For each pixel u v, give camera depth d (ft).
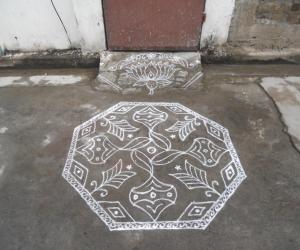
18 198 7.44
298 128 9.22
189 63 11.70
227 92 10.78
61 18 11.53
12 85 11.43
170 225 6.85
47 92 11.00
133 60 11.85
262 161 8.24
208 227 6.79
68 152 8.60
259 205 7.19
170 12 11.12
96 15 11.10
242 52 12.09
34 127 9.47
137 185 7.70
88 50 12.17
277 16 11.39
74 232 6.76
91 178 7.89
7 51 12.35
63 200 7.39
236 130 9.21
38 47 12.38
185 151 8.56
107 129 9.32
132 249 6.44
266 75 11.69
